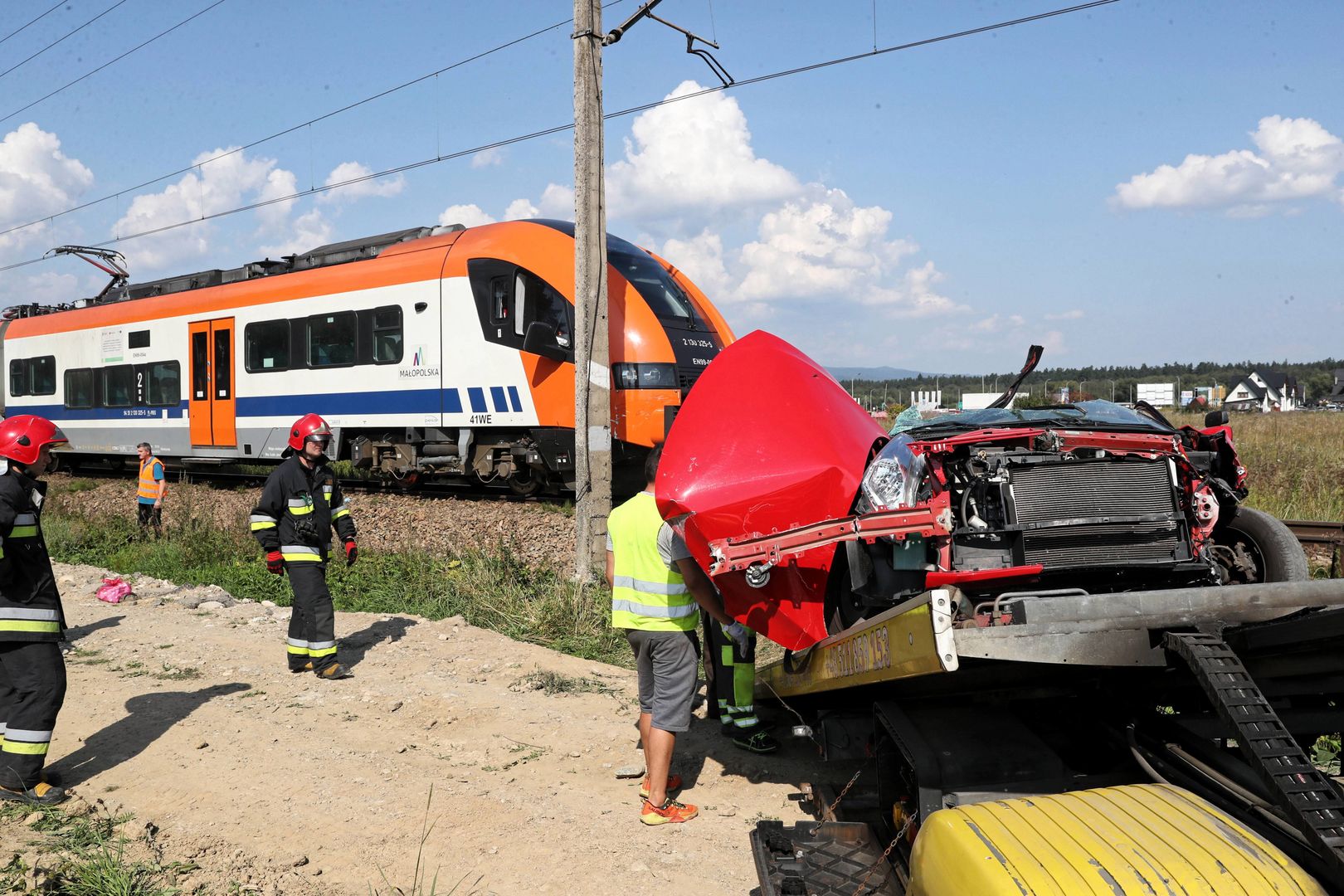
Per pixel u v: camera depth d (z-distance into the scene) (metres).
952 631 3.12
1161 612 3.24
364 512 14.78
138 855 4.19
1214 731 3.65
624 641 8.06
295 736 5.82
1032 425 4.60
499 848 4.26
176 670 7.38
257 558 13.03
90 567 12.83
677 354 13.30
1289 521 8.30
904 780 3.93
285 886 3.88
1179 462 4.34
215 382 18.84
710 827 4.49
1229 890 2.21
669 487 4.55
